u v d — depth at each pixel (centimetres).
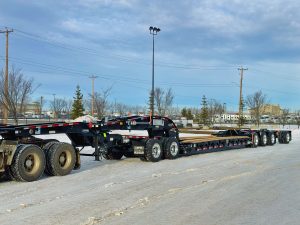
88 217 693
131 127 1505
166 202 818
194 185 1013
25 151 1040
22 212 725
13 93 3366
